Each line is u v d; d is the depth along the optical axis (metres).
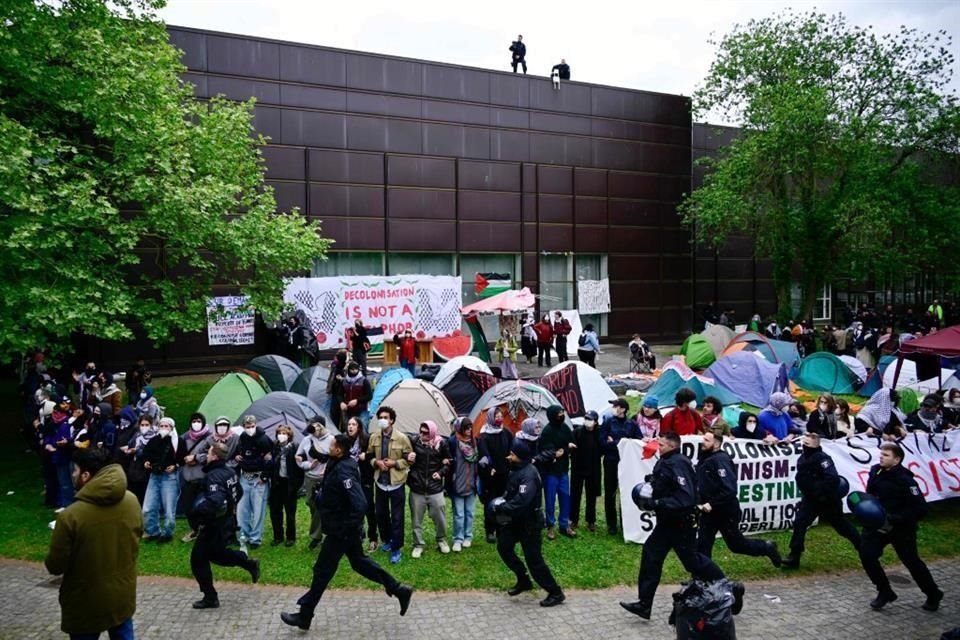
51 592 8.17
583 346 23.16
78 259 13.29
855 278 34.34
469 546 9.51
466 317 24.62
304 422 11.65
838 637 6.99
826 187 35.88
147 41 18.33
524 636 6.97
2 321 12.14
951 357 14.27
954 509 11.15
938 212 30.75
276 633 7.03
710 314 34.34
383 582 7.17
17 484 12.70
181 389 20.83
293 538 9.54
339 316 26.62
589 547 9.43
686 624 5.59
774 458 10.06
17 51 13.24
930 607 7.58
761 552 8.23
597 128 34.12
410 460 8.95
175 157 15.18
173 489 9.77
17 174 12.14
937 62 29.30
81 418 11.21
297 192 27.08
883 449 7.71
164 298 15.06
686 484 7.05
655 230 36.06
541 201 32.66
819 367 21.73
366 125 28.42
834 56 29.92
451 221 30.42
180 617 7.39
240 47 25.94
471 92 30.78
